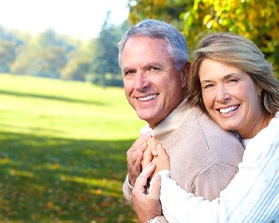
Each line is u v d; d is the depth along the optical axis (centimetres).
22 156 1800
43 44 12062
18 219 1029
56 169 1570
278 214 262
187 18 623
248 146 262
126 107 4506
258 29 629
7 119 3048
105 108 4291
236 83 267
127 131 2859
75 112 3753
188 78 294
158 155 292
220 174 268
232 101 268
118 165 1709
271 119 271
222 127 277
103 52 8181
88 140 2411
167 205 268
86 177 1466
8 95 4625
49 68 10800
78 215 1075
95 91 6344
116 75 8325
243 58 264
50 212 1088
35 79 7538
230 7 553
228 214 252
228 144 273
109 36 8231
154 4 791
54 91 5653
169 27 298
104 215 1077
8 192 1234
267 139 257
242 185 255
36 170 1535
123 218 1057
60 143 2233
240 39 270
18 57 10850
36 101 4331
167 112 297
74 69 10062
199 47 278
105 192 1284
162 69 292
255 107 271
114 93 6275
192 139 279
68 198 1207
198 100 292
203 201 263
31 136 2409
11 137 2328
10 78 7212
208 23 570
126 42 296
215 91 271
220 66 267
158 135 301
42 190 1278
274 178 253
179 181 278
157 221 279
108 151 2058
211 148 271
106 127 2988
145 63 290
